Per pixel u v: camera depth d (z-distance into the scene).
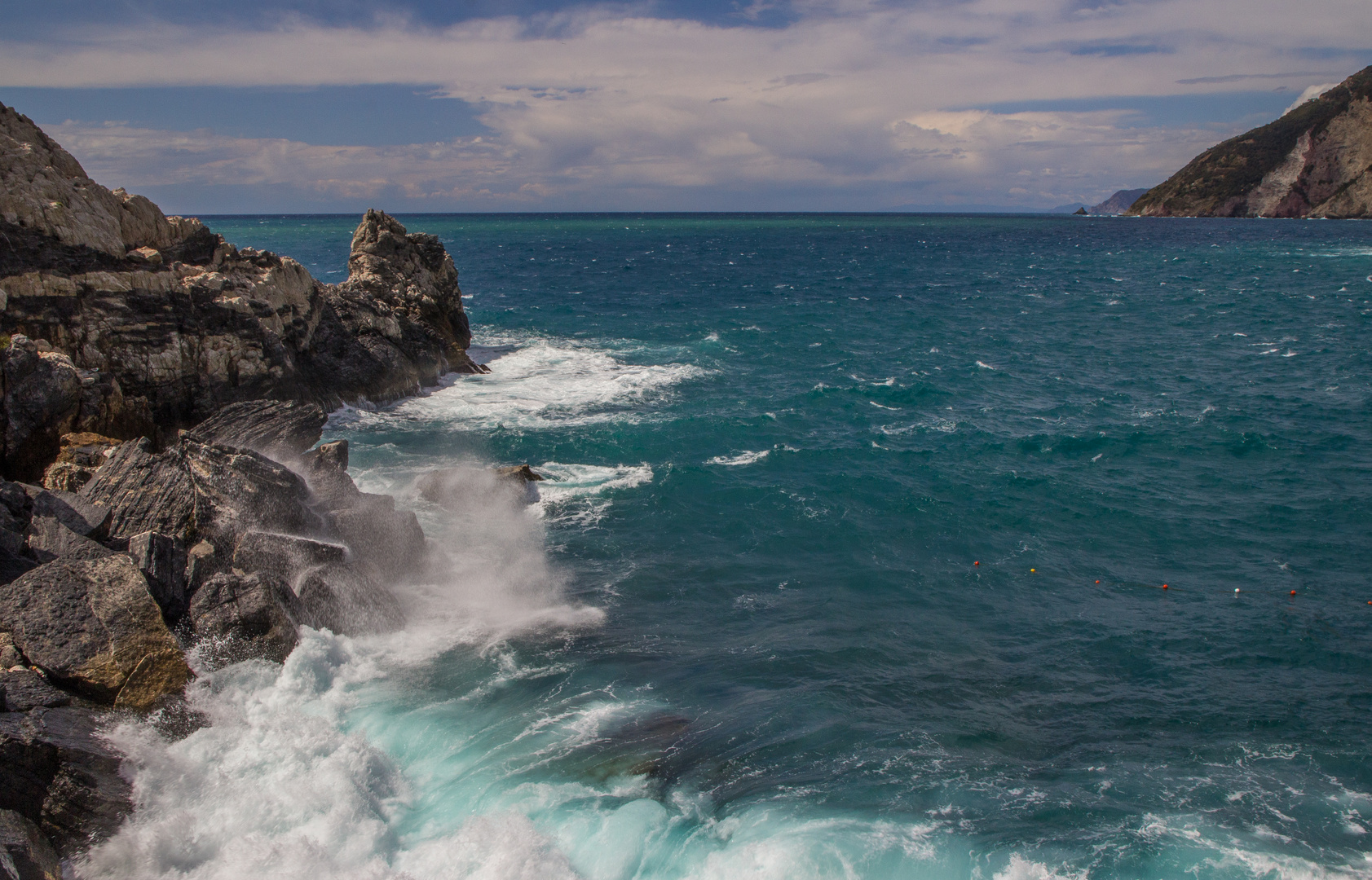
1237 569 20.97
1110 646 17.34
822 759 13.37
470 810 11.87
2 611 13.62
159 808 11.31
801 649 16.95
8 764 10.80
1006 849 11.37
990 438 31.36
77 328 24.48
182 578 15.76
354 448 28.89
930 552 21.89
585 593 19.25
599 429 31.94
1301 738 14.22
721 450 29.72
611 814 11.73
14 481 20.73
